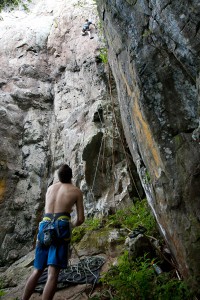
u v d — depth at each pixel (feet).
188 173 9.37
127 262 12.87
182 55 9.37
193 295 9.30
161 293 10.36
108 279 12.53
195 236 9.14
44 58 30.25
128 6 11.39
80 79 26.86
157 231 14.66
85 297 12.30
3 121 25.73
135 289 10.89
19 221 22.61
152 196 11.73
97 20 28.58
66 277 13.67
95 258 15.11
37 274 11.39
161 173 10.25
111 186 20.83
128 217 17.99
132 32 11.27
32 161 24.94
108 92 23.63
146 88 10.48
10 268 17.87
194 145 9.41
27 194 23.63
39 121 26.91
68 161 23.45
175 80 10.06
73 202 12.23
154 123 10.25
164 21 9.62
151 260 12.83
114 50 13.87
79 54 27.71
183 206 9.50
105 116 22.40
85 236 17.56
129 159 21.02
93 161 21.44
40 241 11.73
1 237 21.81
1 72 28.76
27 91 27.91
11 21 33.63
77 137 23.47
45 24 32.40
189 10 8.77
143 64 10.66
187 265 9.38
